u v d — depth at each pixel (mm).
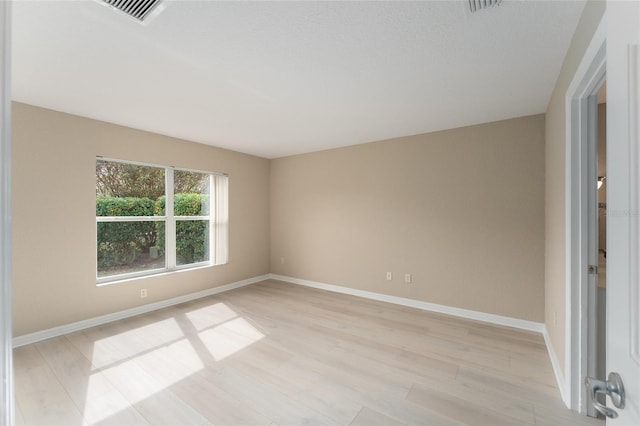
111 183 3459
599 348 1815
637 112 568
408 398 1967
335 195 4617
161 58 1979
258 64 2064
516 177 3186
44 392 2016
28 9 1481
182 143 4082
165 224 3977
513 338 2893
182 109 2936
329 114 3084
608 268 671
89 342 2789
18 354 2545
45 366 2350
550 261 2648
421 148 3801
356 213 4387
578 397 1824
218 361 2441
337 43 1816
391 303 4012
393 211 4031
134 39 1759
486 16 1561
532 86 2410
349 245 4457
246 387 2084
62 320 2984
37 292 2838
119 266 3523
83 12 1514
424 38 1762
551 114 2584
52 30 1661
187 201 4242
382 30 1685
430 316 3506
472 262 3443
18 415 1788
